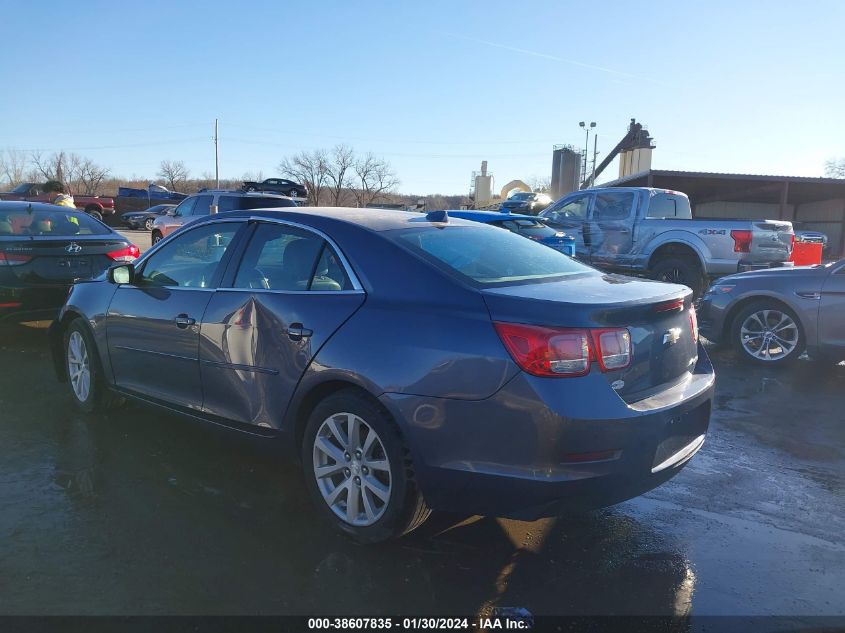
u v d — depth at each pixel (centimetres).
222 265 405
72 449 452
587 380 285
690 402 326
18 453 443
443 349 298
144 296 448
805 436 510
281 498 385
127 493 386
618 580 310
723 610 288
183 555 320
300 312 350
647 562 326
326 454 344
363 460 328
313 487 348
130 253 820
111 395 512
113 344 473
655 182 2242
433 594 295
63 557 316
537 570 316
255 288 381
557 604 290
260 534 343
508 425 284
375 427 318
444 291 314
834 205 2633
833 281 672
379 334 318
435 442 299
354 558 322
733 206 2716
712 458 465
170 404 430
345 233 360
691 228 1123
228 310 384
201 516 360
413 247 345
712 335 757
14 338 802
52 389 589
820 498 403
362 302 333
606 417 281
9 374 638
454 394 294
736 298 732
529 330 284
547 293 313
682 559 330
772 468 448
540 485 280
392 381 307
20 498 376
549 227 1173
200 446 461
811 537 355
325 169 5619
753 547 343
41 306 728
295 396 348
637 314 308
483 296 304
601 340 290
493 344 288
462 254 358
